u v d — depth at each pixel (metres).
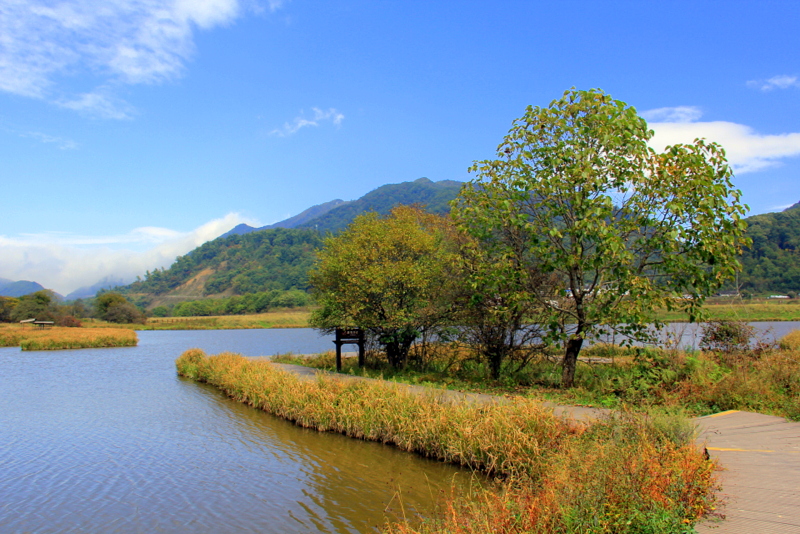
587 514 4.73
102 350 44.28
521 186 13.75
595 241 12.80
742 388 11.02
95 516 8.51
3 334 53.09
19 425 14.98
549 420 9.05
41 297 77.81
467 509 6.76
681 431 7.46
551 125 13.98
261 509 8.55
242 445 12.48
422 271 19.17
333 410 13.47
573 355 14.27
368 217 23.66
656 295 12.44
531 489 6.46
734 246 13.32
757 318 37.31
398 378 17.77
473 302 15.15
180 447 12.49
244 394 18.02
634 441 6.98
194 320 99.44
